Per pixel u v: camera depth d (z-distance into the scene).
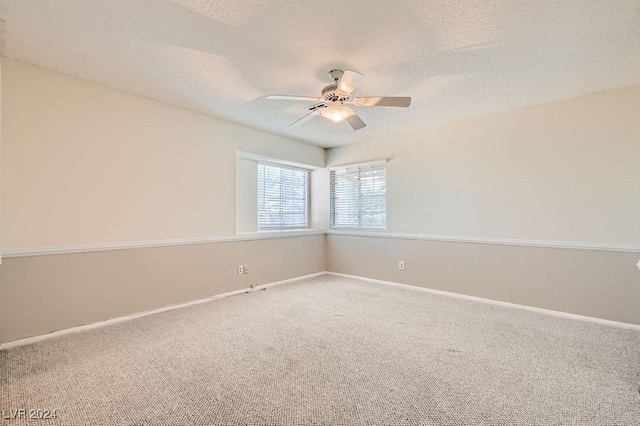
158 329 2.58
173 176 3.15
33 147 2.32
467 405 1.57
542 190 3.07
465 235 3.58
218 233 3.56
